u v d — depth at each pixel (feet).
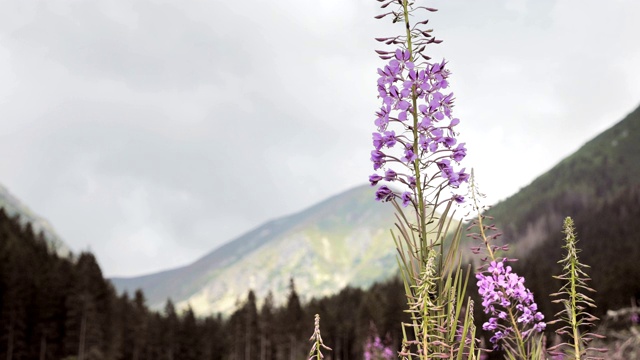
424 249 10.26
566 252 10.23
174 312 403.13
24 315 267.18
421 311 9.05
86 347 282.77
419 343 8.99
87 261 344.90
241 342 399.24
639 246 394.32
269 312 400.67
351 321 372.38
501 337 11.56
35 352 275.18
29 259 343.67
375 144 11.32
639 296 162.61
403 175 11.06
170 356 376.68
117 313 350.23
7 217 437.99
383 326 215.31
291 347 344.08
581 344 9.85
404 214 10.80
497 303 11.66
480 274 11.69
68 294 293.84
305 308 404.98
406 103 11.26
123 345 340.39
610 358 12.75
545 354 10.68
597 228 557.33
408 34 11.41
